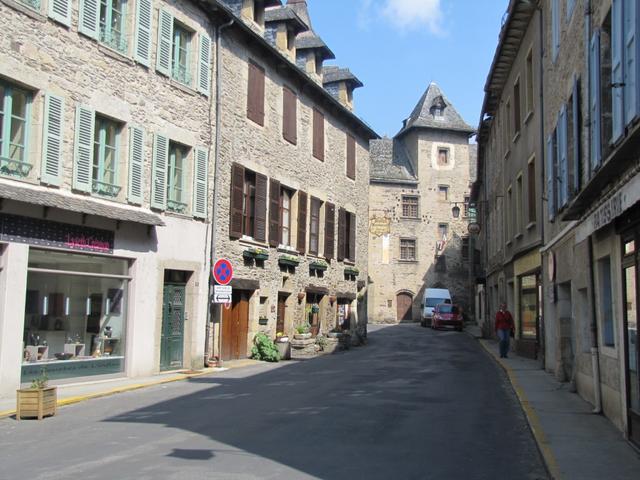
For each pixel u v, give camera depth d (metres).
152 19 16.16
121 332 15.34
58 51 13.34
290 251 23.52
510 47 21.44
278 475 6.55
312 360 21.05
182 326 17.52
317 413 10.41
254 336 20.88
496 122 28.30
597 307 10.46
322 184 26.66
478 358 21.97
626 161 7.38
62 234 13.48
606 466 7.04
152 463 7.04
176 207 17.05
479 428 9.40
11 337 12.34
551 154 14.78
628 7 7.49
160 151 16.27
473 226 36.72
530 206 19.73
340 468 6.88
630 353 8.45
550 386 13.72
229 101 19.56
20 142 12.78
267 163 21.95
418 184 53.31
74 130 13.69
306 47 27.34
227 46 19.52
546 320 16.92
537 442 8.26
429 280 52.72
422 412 10.64
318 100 26.25
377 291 51.97
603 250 9.89
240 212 19.91
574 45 12.16
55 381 13.41
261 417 10.02
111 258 15.00
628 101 7.42
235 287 19.56
